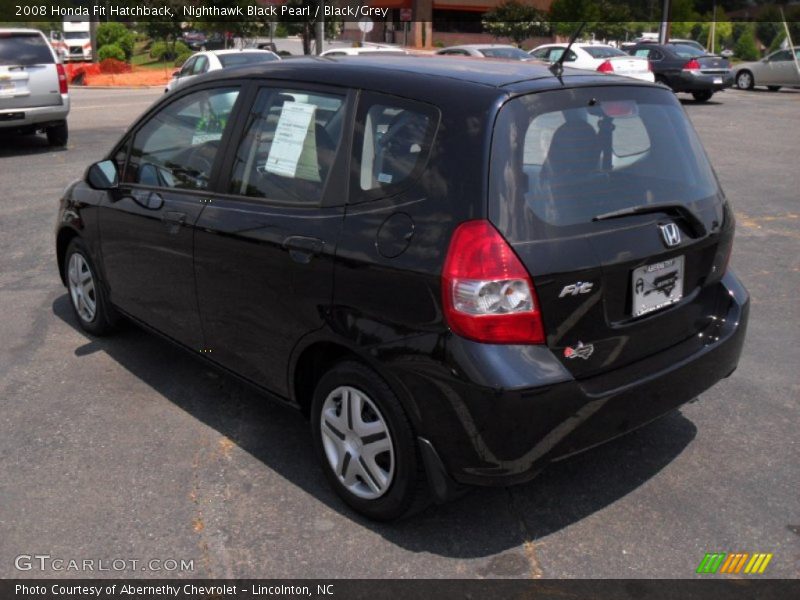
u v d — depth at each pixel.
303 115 3.69
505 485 3.04
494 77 3.29
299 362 3.64
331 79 3.63
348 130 3.47
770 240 7.75
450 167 3.06
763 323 5.68
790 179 10.74
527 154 3.08
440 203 3.05
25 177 11.24
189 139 4.31
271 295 3.65
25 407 4.47
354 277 3.25
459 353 2.95
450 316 2.96
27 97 13.22
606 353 3.21
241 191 3.91
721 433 4.20
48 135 14.03
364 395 3.32
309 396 3.79
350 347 3.28
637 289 3.28
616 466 3.89
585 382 3.16
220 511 3.54
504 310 2.94
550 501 3.62
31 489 3.69
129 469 3.86
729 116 18.12
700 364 3.51
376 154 3.33
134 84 29.48
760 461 3.93
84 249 5.21
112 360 5.09
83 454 3.99
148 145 4.61
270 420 4.34
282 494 3.67
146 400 4.56
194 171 4.22
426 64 3.60
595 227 3.15
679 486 3.72
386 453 3.34
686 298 3.56
